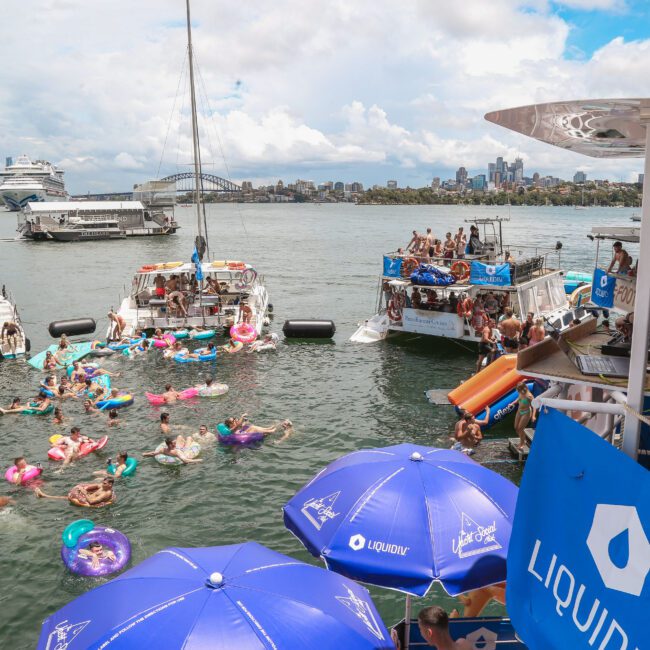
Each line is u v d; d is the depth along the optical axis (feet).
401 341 106.42
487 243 104.94
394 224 558.15
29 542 45.85
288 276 202.28
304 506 26.40
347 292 169.68
